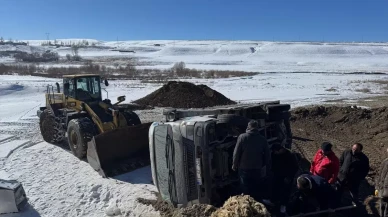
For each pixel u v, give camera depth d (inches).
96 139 331.9
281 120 284.0
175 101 726.5
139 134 356.8
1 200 264.8
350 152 245.9
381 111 499.5
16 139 492.1
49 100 483.2
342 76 1594.5
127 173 337.1
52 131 457.4
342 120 501.7
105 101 443.5
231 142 245.4
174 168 250.5
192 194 240.8
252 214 192.1
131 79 1488.7
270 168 240.8
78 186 314.2
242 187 232.1
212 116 259.4
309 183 221.9
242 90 1054.4
